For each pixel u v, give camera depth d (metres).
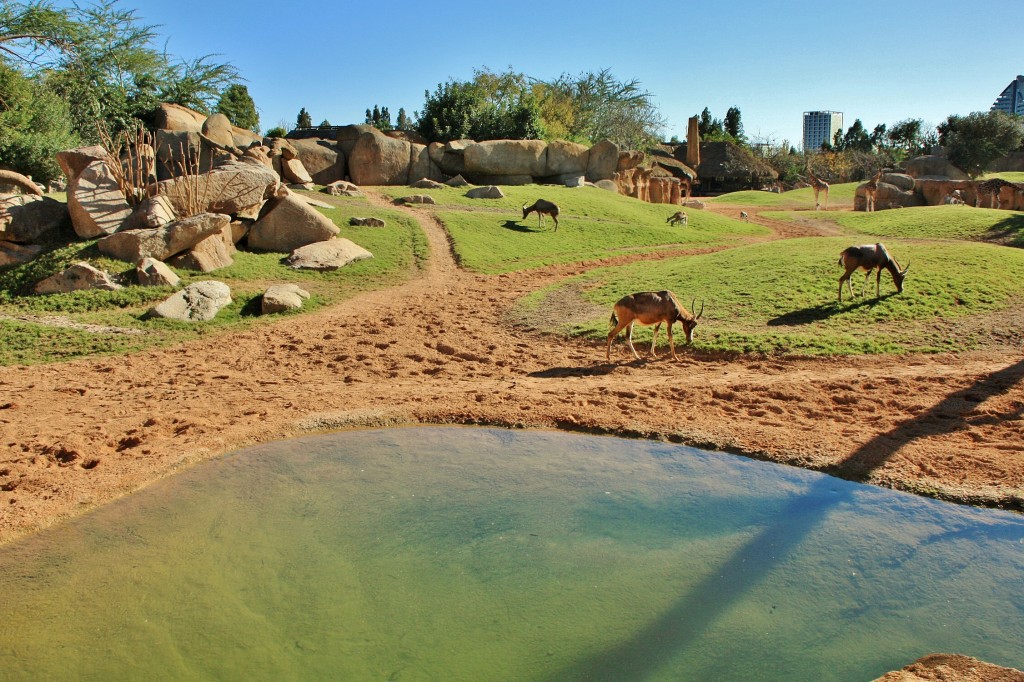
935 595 6.00
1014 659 5.15
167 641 5.56
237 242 24.88
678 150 85.31
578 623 5.71
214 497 8.12
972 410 10.70
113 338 16.27
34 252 21.52
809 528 7.21
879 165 82.75
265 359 14.96
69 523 7.56
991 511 7.58
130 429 10.38
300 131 53.44
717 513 7.59
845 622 5.66
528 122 51.41
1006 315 15.80
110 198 23.38
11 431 10.33
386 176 41.41
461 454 9.45
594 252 29.61
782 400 11.59
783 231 39.38
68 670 5.23
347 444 9.88
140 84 44.94
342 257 24.41
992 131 65.12
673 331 15.96
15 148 32.53
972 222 33.38
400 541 7.02
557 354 15.05
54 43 35.19
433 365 14.38
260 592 6.21
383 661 5.30
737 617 5.74
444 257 26.62
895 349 14.05
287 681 5.09
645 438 10.02
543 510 7.68
